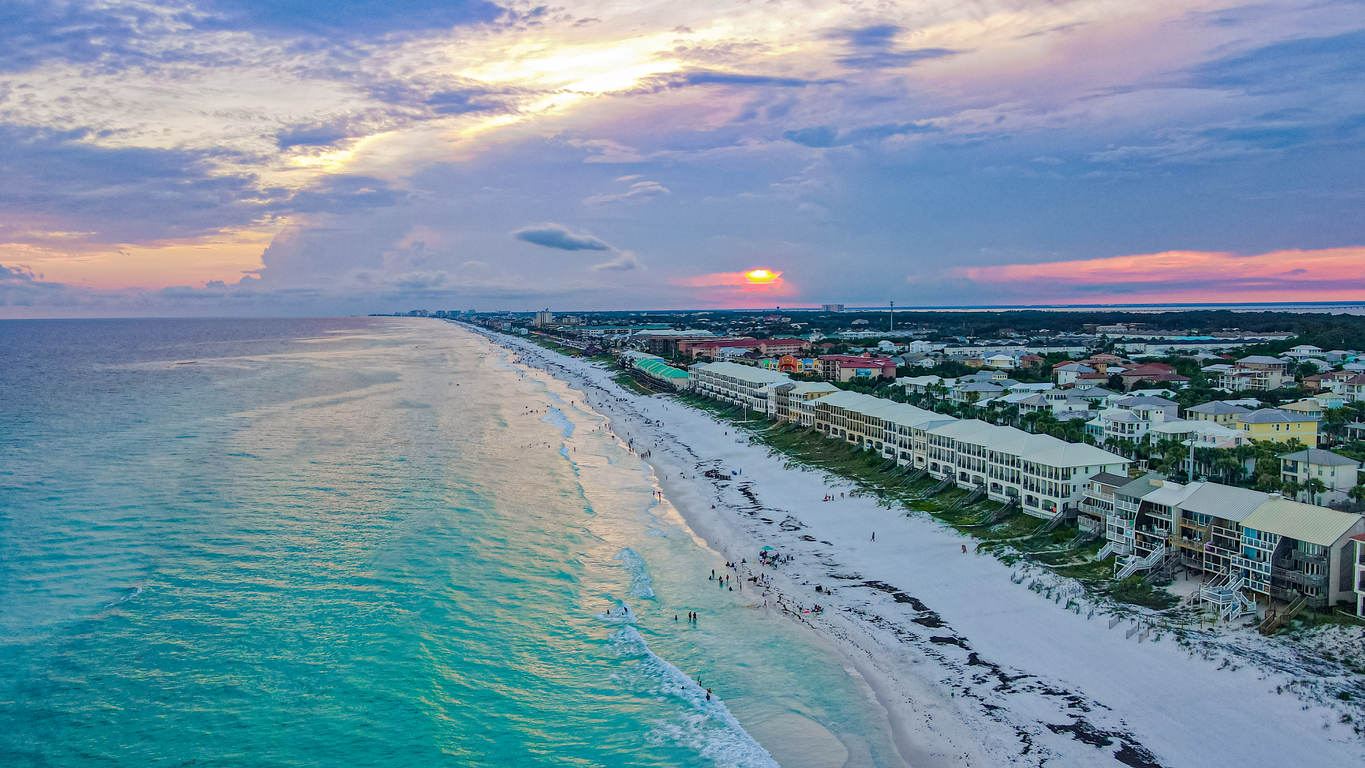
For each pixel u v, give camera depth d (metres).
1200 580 77.38
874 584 86.38
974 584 84.38
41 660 67.62
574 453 161.12
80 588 82.56
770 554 95.12
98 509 110.94
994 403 171.50
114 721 59.12
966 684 65.00
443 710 61.50
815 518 110.62
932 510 108.69
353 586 84.56
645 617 79.31
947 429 118.56
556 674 67.69
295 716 60.19
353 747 56.59
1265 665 62.62
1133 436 136.12
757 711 62.09
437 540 100.25
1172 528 81.31
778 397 182.50
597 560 95.62
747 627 77.25
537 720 60.50
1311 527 69.56
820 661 70.06
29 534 99.19
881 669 68.38
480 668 68.19
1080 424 145.75
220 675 65.75
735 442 168.75
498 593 84.19
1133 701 60.75
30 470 135.12
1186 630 69.25
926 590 83.88
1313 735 55.03
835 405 153.50
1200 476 112.94
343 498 119.88
